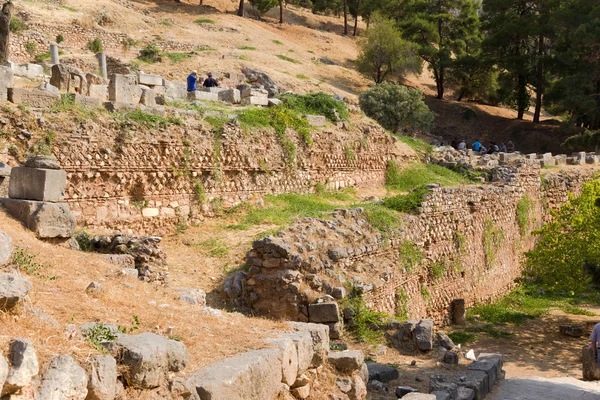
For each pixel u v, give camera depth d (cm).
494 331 1966
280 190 2355
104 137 1717
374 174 2978
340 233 1566
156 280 1346
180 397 539
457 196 2200
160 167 1855
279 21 7494
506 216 2678
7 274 539
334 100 3008
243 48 5622
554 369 1539
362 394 834
